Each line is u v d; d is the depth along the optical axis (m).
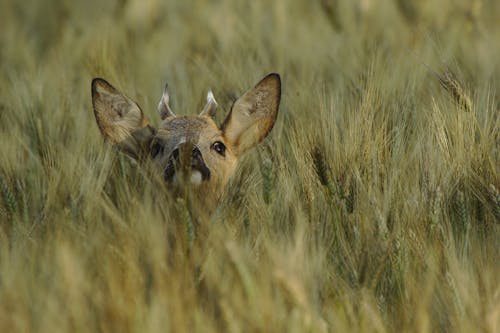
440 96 13.63
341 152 11.05
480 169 10.98
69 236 9.23
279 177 10.72
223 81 15.13
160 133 10.44
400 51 16.83
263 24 19.69
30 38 22.88
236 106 10.88
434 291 8.85
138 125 10.91
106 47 17.88
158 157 10.31
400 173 10.86
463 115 11.59
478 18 19.52
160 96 14.98
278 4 20.16
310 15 20.88
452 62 15.61
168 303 7.85
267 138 12.02
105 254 8.70
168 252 9.20
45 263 8.58
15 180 11.31
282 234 9.70
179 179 9.64
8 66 19.38
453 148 11.21
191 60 17.83
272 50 17.64
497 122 11.64
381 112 12.30
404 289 8.97
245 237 9.71
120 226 9.25
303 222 9.67
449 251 9.35
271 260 8.61
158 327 7.62
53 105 14.15
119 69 17.36
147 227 9.08
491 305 8.02
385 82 13.59
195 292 8.42
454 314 8.48
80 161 11.09
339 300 8.47
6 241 9.42
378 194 10.37
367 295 8.46
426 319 7.95
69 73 17.23
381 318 8.52
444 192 10.54
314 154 10.18
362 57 16.33
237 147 10.96
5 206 10.28
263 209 10.15
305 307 7.82
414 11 20.44
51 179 10.78
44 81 15.55
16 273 8.29
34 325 7.82
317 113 12.48
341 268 9.19
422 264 9.32
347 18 19.98
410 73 14.47
